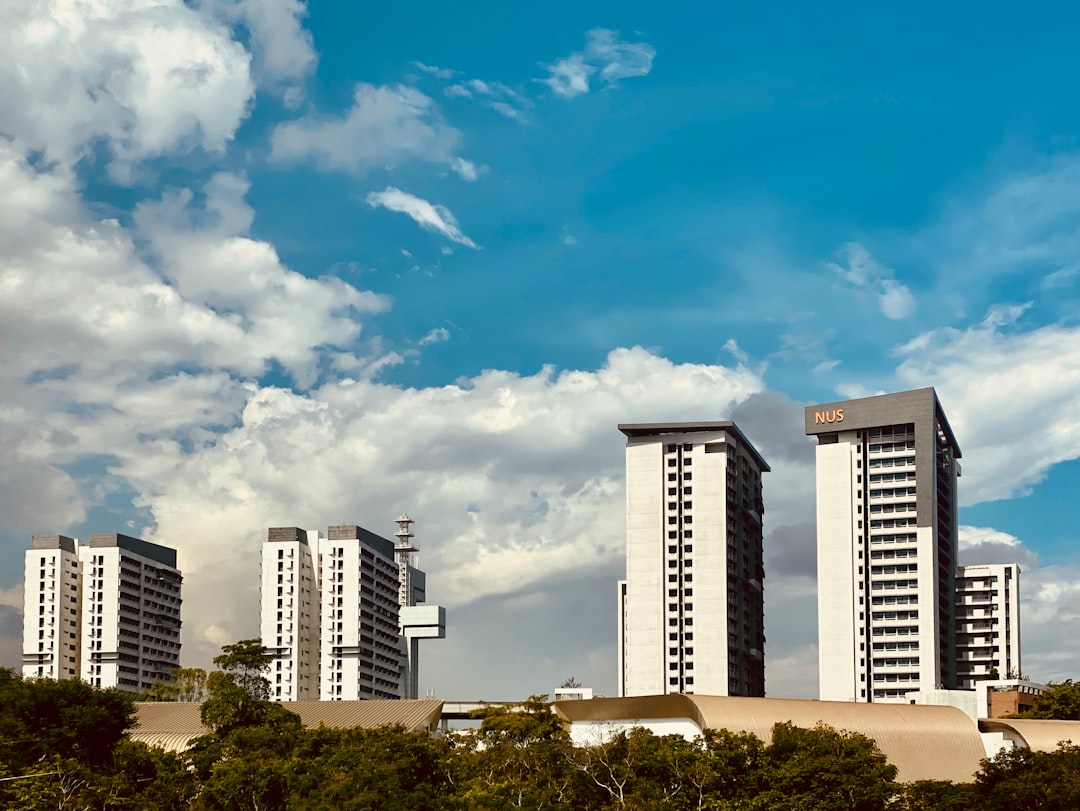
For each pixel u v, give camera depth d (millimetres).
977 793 148125
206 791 139875
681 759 150000
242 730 159250
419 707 196875
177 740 186000
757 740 157375
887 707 188375
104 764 155625
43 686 162500
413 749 144625
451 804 128625
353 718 194250
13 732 147375
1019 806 140500
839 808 147375
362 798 125750
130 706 167750
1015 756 153125
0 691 160500
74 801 134750
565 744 155750
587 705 182125
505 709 164125
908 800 154875
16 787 132875
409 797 127688
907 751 183000
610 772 148500
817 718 180500
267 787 137000
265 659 173500
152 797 146375
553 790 144250
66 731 153125
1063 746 171125
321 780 135375
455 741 161750
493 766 147250
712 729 160250
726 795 151250
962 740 186750
